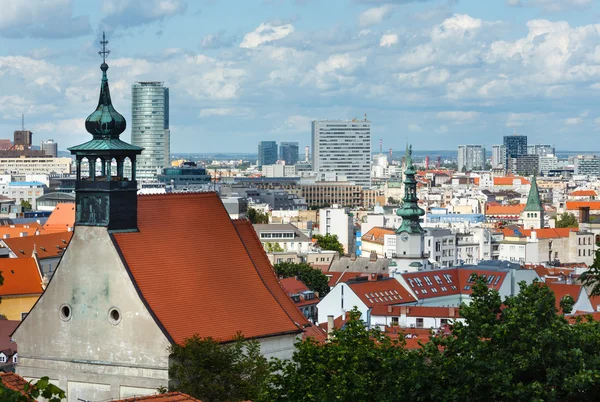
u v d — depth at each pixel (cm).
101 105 15512
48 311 15650
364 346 12950
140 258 15250
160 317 14925
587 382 11275
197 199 16300
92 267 15275
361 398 11969
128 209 15362
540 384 11356
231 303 15688
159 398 10331
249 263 16312
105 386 15225
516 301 12438
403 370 12244
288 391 12325
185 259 15638
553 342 11694
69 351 15500
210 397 14450
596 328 12138
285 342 16012
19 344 15900
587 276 13425
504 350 12075
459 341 12425
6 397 7212
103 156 15288
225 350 14750
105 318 15200
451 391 11719
